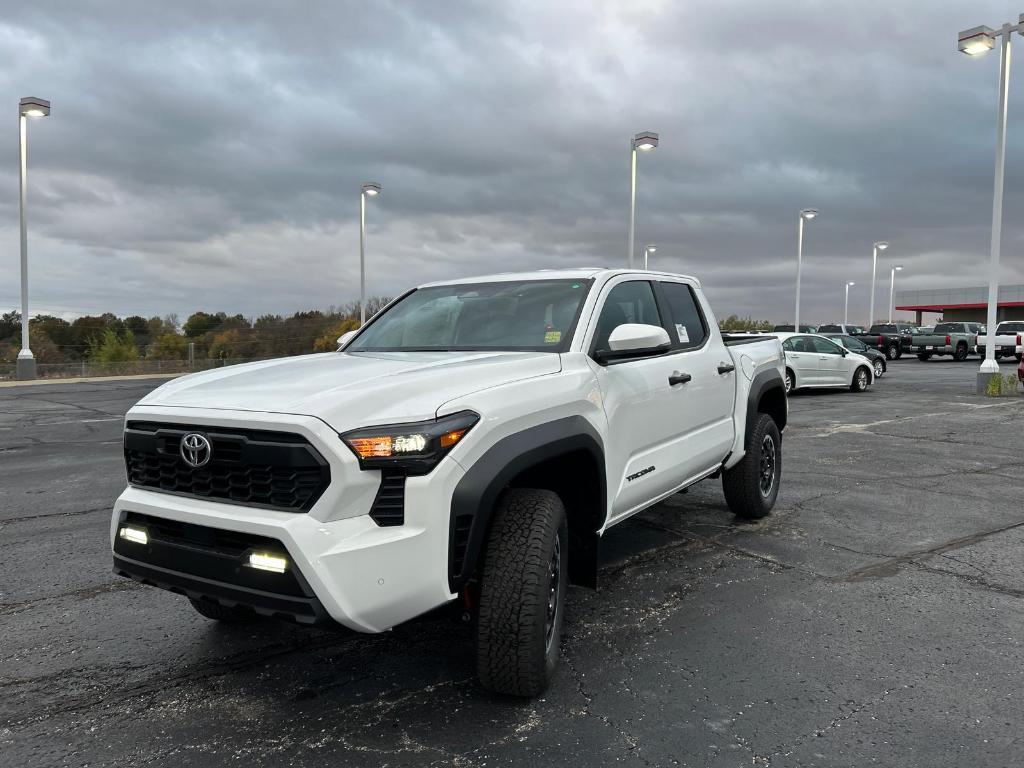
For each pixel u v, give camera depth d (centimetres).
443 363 327
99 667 343
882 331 3784
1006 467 820
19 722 294
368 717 295
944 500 658
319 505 256
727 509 626
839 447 962
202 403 290
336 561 251
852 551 507
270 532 256
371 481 262
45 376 2747
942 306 6900
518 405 301
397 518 264
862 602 413
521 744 273
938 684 317
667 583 446
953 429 1129
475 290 443
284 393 283
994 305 1691
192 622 398
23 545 542
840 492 692
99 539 558
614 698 307
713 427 502
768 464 598
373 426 264
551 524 297
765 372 587
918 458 880
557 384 330
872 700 303
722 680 322
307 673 336
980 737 275
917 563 480
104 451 985
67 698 313
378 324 458
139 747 275
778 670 331
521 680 292
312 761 264
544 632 297
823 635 369
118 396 1848
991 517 598
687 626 382
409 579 261
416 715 296
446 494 267
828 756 263
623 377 385
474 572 282
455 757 265
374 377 299
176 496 289
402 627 391
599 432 349
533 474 338
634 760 262
